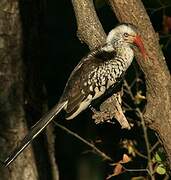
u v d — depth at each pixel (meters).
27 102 12.36
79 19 10.31
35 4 12.45
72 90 10.86
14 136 12.22
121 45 11.05
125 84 12.12
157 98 9.21
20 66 12.29
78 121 15.98
